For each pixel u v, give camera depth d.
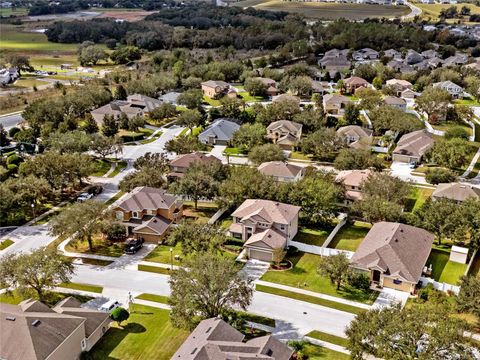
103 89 163.12
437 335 45.75
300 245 77.12
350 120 137.25
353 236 81.06
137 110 146.62
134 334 56.97
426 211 79.06
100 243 78.81
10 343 48.97
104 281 67.88
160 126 144.00
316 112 138.25
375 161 103.12
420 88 176.00
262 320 59.38
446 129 135.38
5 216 85.00
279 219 77.38
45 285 62.16
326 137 116.44
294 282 67.69
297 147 123.12
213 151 123.25
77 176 99.75
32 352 47.81
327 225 84.88
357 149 107.50
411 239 71.88
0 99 163.75
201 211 90.25
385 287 66.31
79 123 141.12
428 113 143.12
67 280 62.88
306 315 60.41
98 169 111.56
